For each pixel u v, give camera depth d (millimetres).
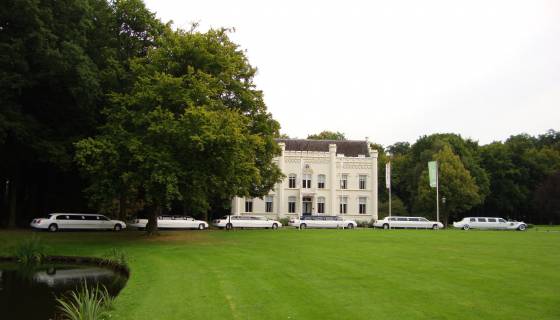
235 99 43562
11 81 33250
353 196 73375
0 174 44469
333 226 60312
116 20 41438
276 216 71000
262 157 47469
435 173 61719
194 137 28719
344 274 18750
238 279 17969
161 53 35062
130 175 29719
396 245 30297
